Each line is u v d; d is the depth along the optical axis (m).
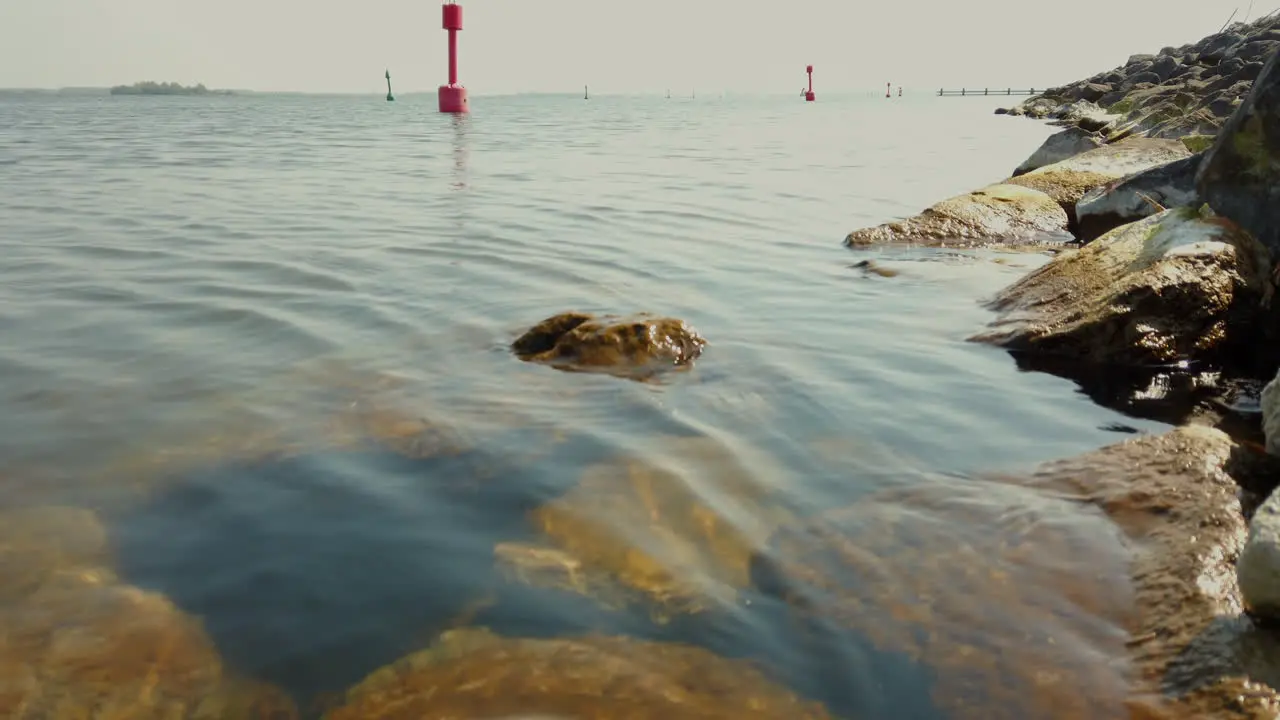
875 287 7.86
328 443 4.21
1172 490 3.55
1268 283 6.25
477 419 4.53
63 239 9.20
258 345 5.75
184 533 3.38
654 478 3.85
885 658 2.68
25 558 3.19
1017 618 2.85
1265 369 5.66
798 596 2.99
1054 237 10.80
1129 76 47.00
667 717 2.42
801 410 4.78
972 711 2.46
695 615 2.88
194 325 6.18
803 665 2.64
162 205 11.86
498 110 68.94
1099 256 6.71
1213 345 5.89
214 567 3.15
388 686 2.55
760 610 2.91
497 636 2.75
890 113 56.56
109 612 2.89
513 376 5.24
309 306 6.74
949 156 22.33
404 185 14.82
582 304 6.97
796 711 2.46
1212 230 6.36
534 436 4.32
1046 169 12.57
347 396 4.84
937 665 2.64
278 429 4.37
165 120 40.75
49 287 7.15
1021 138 29.62
